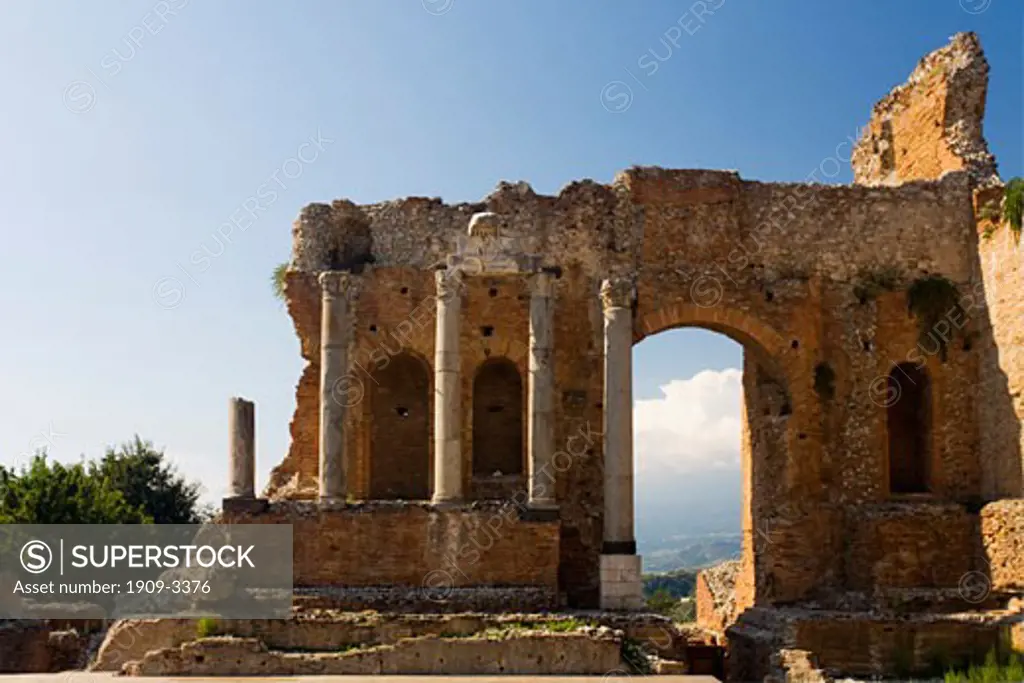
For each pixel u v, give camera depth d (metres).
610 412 37.56
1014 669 31.06
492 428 43.25
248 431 36.62
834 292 43.19
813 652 34.59
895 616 35.12
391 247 42.28
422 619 31.77
